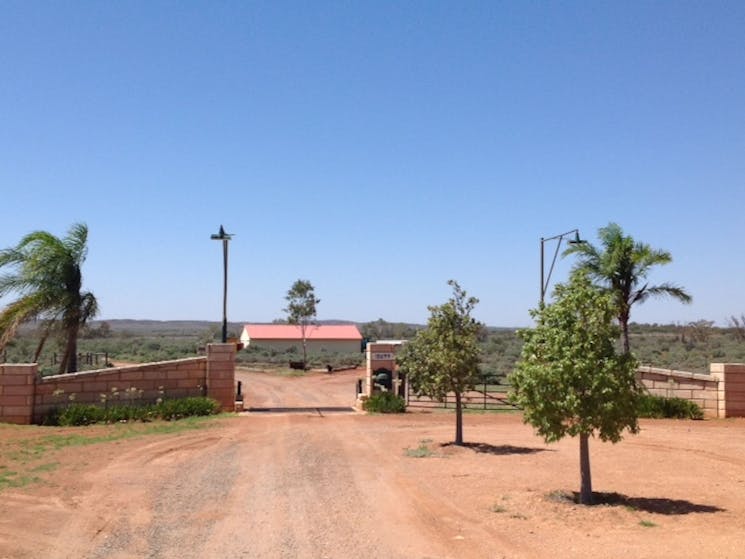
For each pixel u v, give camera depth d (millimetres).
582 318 11172
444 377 17828
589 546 8953
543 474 14133
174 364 25172
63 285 26406
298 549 8969
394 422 23875
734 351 58250
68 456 16031
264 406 30391
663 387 28062
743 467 15273
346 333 82938
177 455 16422
